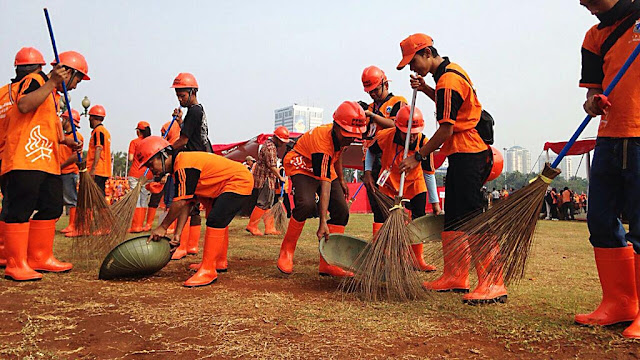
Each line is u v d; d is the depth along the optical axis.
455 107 3.29
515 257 2.87
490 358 2.14
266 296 3.36
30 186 3.82
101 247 4.60
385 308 3.04
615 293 2.65
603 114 2.64
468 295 3.21
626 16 2.55
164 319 2.69
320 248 3.66
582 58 2.81
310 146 4.15
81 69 4.27
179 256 5.34
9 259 3.83
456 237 3.39
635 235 2.51
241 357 2.10
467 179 3.38
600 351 2.24
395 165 4.85
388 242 3.37
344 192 4.81
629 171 2.53
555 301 3.28
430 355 2.16
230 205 3.89
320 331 2.50
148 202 8.67
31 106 3.77
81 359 2.06
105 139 7.43
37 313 2.78
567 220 17.20
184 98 5.20
